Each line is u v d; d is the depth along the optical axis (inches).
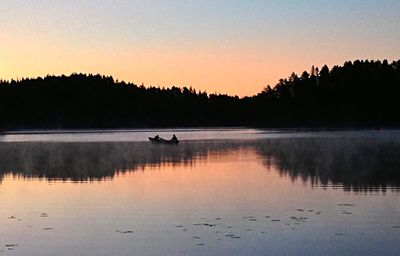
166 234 574.6
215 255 502.9
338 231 577.0
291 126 5019.7
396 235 557.9
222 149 1859.0
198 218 647.1
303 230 582.6
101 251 520.7
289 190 848.3
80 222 636.7
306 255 499.2
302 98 5029.5
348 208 693.9
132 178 1023.6
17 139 2918.3
